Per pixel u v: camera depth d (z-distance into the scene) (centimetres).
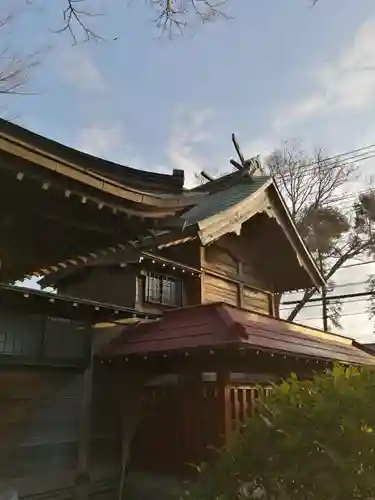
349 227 2045
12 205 399
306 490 326
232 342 593
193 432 653
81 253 488
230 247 1073
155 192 470
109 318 731
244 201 979
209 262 997
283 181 2180
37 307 636
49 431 642
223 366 641
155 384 716
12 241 454
